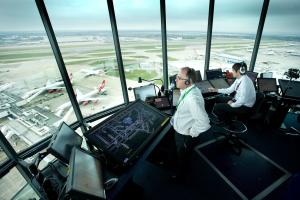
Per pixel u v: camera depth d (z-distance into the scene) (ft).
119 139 5.30
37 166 4.29
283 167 7.98
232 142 9.70
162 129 6.17
